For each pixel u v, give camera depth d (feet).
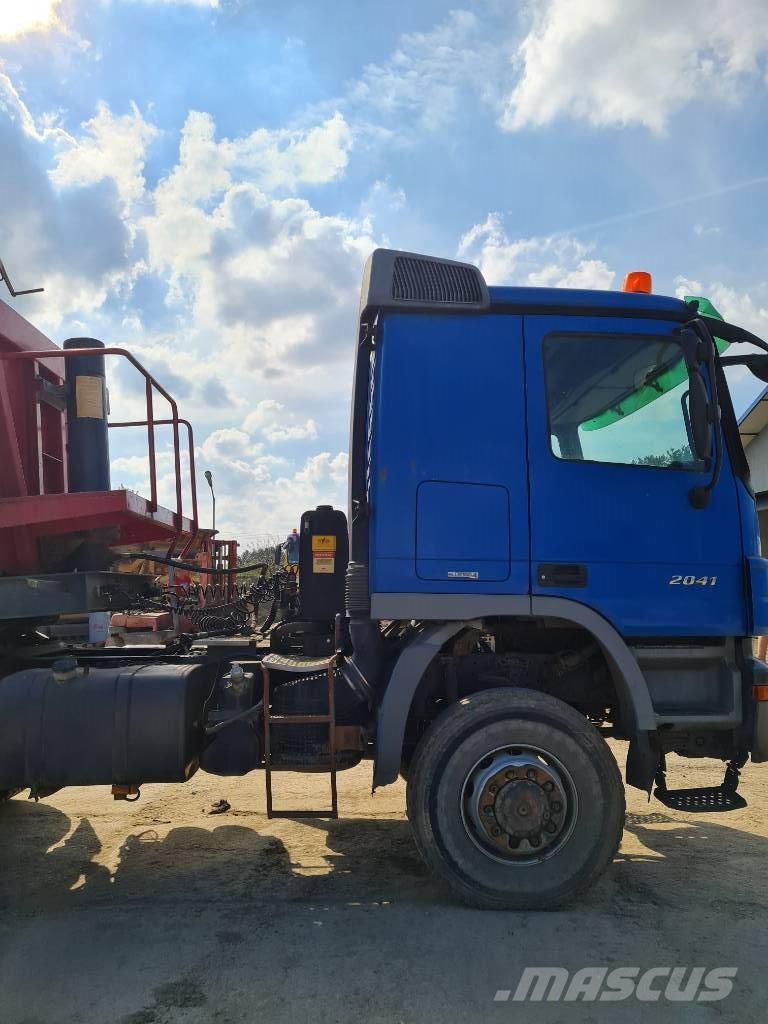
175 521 16.39
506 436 11.84
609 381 12.25
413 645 11.62
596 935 9.96
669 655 11.85
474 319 12.14
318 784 17.61
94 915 10.62
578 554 11.65
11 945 9.73
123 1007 8.22
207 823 14.90
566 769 10.98
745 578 11.89
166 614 16.76
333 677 12.23
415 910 10.80
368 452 13.38
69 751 11.65
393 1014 8.07
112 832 14.34
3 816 15.25
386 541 11.51
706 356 11.45
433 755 11.07
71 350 13.66
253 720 12.39
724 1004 8.31
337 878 12.12
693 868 12.57
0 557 13.08
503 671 12.98
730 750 12.19
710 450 11.85
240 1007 8.20
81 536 14.21
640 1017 8.05
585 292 12.43
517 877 10.80
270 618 16.38
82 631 15.60
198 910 10.82
